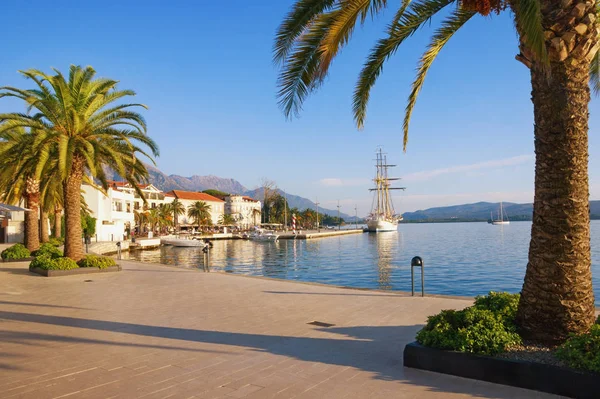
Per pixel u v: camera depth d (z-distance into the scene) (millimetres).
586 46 5301
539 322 5598
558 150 5457
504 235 99938
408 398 4809
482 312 5945
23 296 12734
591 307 5543
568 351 4922
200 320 9133
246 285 14453
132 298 12180
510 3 5801
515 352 5395
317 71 6949
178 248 65062
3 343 7387
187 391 5117
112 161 19969
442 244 67438
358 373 5676
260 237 86500
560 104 5395
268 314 9633
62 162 16203
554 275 5512
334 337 7574
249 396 4945
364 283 25812
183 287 14227
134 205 100375
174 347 7062
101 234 61281
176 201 113812
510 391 4930
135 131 19234
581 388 4629
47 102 17359
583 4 5281
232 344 7199
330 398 4855
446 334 5754
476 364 5316
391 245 68062
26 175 24219
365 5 6688
